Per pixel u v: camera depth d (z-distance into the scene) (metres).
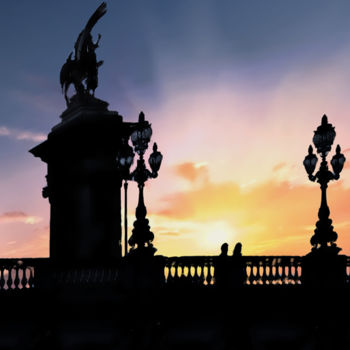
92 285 28.02
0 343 27.20
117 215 33.94
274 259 29.95
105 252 33.25
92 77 35.12
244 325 29.25
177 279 28.86
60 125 35.78
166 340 28.31
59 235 35.16
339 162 29.25
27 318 27.50
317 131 29.55
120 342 27.80
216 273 29.31
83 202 33.41
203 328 28.89
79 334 27.78
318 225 29.89
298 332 29.73
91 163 33.53
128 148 29.08
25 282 27.66
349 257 29.91
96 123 33.47
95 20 35.69
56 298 27.72
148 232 28.17
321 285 29.48
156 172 28.00
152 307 27.97
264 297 29.56
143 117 28.23
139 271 27.80
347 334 29.80
